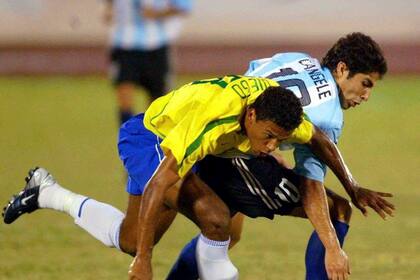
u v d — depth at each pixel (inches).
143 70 1285.7
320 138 573.6
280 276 736.3
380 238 873.5
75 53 2181.3
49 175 682.2
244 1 2159.2
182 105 569.9
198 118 551.2
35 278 722.8
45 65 2183.8
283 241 861.8
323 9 2153.1
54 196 669.3
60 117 1659.7
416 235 884.6
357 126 1610.5
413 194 1069.1
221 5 2161.7
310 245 618.2
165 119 583.8
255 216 625.0
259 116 542.9
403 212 982.4
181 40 2167.8
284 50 2161.7
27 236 866.1
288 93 545.3
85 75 2193.7
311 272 617.6
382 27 2161.7
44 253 804.6
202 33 2169.0
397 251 823.1
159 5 1283.2
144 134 620.7
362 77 613.0
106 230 636.1
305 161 589.0
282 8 2159.2
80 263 773.3
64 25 2165.4
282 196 607.5
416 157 1320.1
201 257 582.9
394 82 2122.3
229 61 2171.5
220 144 571.2
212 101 555.8
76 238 863.1
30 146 1375.5
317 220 580.4
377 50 614.5
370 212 990.4
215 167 614.5
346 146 1412.4
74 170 1197.7
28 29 2159.2
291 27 2161.7
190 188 579.2
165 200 591.2
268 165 606.9
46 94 1947.6
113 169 1210.0
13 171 1179.9
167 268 759.1
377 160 1295.5
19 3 2156.7
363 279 729.0
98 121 1622.8
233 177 609.9
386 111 1775.3
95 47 2181.3
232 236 659.4
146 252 546.0
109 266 764.6
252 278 729.0
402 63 2180.1
